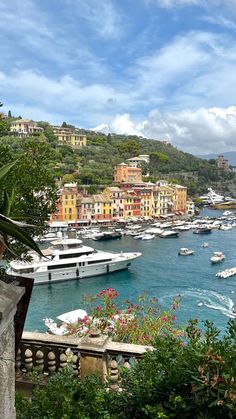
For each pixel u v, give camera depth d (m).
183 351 4.59
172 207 136.62
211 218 129.12
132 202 121.50
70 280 53.47
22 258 9.11
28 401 4.71
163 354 4.72
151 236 89.81
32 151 9.48
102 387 4.91
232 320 4.66
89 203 112.81
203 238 90.50
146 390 4.39
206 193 189.25
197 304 43.28
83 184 135.12
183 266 62.03
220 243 83.56
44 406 4.39
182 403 4.03
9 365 3.05
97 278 55.12
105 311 10.54
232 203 173.62
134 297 46.47
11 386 3.10
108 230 101.50
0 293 2.99
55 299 46.03
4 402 3.00
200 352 4.18
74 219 110.56
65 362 6.72
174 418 4.11
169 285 51.38
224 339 4.46
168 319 10.02
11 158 8.95
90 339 6.78
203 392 3.96
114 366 6.40
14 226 2.93
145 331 9.62
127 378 4.77
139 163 179.38
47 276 51.88
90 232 95.75
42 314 40.75
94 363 6.61
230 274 55.47
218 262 64.12
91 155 175.62
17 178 8.52
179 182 178.75
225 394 3.81
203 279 54.25
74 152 172.88
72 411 4.31
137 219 119.06
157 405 4.21
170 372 4.33
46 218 9.13
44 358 6.93
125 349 6.56
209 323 4.70
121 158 185.25
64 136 186.00
